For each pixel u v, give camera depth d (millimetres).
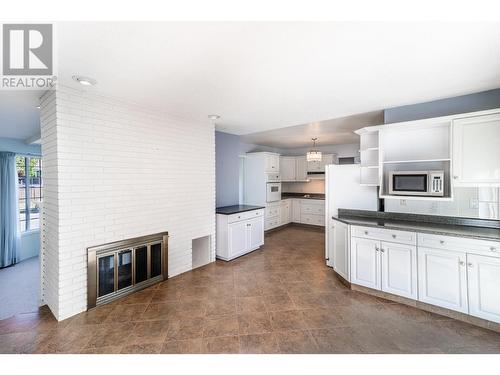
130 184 2965
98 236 2668
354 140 6062
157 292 3010
